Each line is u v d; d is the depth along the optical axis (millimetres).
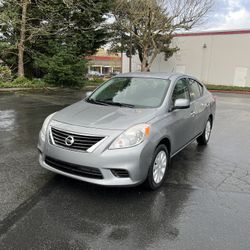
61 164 4043
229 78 30484
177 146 4961
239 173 5125
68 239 3066
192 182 4652
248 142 7281
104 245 2992
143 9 25250
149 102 4742
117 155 3732
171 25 26359
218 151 6395
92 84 24469
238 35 29328
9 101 12633
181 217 3584
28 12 19453
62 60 19766
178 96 5172
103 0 22000
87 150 3785
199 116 5945
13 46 19000
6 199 3844
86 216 3518
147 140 3938
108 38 24812
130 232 3232
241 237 3213
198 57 32156
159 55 34500
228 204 3959
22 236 3088
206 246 3035
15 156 5480
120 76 5609
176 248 2988
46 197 3938
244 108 13812
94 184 4184
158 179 4348
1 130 7422
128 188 4301
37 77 22812
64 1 17984
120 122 4000
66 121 4125
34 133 7215
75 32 21953
